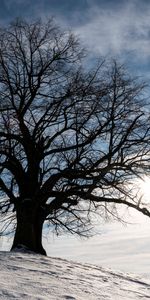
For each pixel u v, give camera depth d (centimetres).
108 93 2584
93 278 1828
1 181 2628
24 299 1209
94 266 2242
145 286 1895
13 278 1500
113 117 2525
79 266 2105
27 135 2670
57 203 2591
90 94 2633
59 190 2678
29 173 2666
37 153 2670
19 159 2789
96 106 2583
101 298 1419
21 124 2669
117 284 1800
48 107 2730
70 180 2606
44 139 2706
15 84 2706
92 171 2556
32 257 2097
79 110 2659
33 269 1755
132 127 2530
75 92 2652
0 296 1206
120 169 2505
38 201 2573
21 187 2656
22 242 2517
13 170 2662
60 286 1496
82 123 2627
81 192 2581
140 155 2558
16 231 2575
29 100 2695
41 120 2712
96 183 2442
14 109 2683
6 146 2702
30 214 2562
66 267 1983
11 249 2536
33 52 2753
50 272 1756
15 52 2739
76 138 2645
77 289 1501
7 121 2739
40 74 2712
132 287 1794
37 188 2589
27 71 2722
